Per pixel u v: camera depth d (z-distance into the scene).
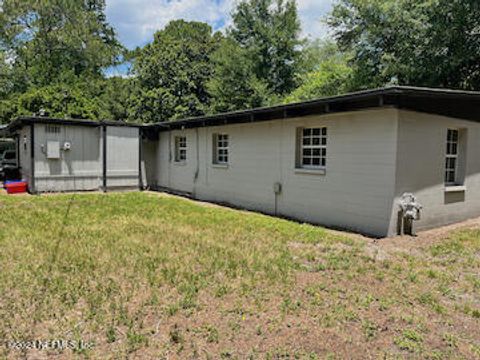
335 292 3.40
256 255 4.47
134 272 3.77
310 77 25.22
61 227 5.93
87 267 3.90
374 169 5.95
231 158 9.54
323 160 7.11
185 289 3.34
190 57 26.88
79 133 11.40
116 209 8.03
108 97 25.12
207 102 26.64
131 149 12.48
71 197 10.03
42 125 10.69
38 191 10.71
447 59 13.41
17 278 3.54
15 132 14.52
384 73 15.41
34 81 24.50
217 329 2.67
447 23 13.31
